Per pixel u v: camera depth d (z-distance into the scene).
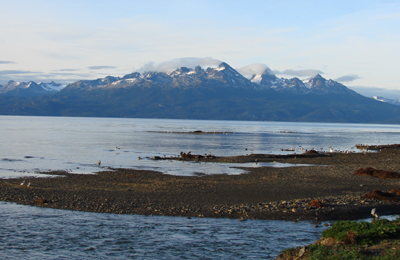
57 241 22.70
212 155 74.38
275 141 131.88
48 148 86.88
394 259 16.25
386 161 68.50
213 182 44.00
